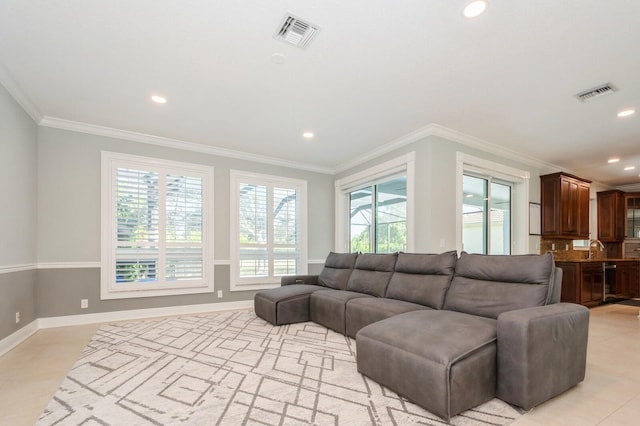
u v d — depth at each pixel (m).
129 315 4.09
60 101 3.28
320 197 5.95
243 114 3.62
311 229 5.81
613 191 6.89
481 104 3.34
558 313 1.96
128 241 4.14
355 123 3.88
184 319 4.07
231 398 1.95
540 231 5.50
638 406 1.84
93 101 3.29
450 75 2.77
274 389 2.06
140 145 4.31
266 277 5.20
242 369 2.40
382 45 2.35
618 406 1.84
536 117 3.65
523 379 1.75
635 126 3.90
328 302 3.49
